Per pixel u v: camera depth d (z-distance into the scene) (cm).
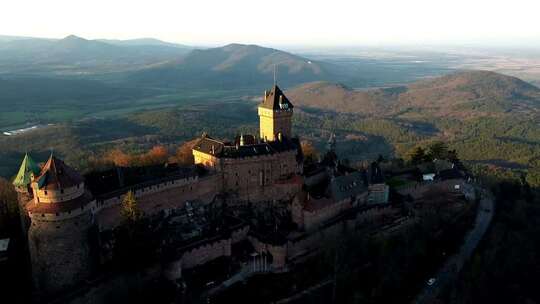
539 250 12875
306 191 12500
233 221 11862
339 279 10519
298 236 11406
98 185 10600
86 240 9019
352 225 12431
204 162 13212
